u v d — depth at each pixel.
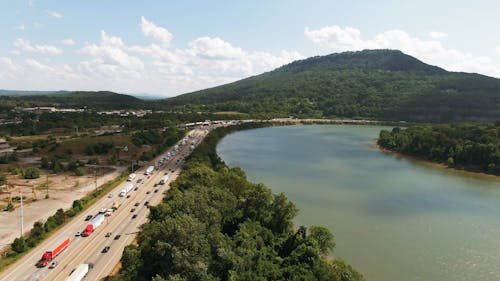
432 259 109.81
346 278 82.69
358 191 181.12
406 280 97.56
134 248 93.38
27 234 119.69
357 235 125.81
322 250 97.06
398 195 176.75
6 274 92.62
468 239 125.06
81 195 163.50
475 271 103.44
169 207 109.44
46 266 96.81
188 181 146.12
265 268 82.69
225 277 78.38
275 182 194.38
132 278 80.25
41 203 152.00
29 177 192.75
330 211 149.62
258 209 117.62
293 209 116.38
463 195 181.25
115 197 157.38
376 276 99.00
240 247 86.56
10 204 143.38
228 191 126.19
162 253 81.50
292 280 78.12
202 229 87.62
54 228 121.25
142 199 154.38
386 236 125.88
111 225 124.62
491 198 176.50
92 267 96.06
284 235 110.12
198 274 73.81
